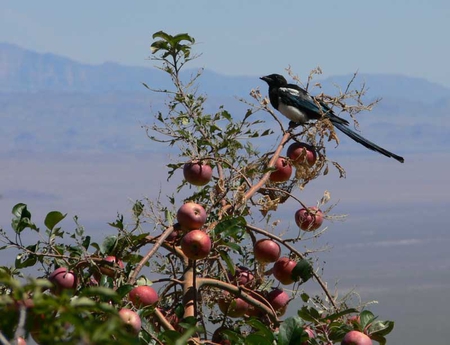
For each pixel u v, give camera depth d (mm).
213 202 10500
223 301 10461
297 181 11828
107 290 5449
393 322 9266
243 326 10406
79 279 9133
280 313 10562
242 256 10992
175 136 11008
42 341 4777
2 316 5027
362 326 9289
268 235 10555
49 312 5051
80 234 9266
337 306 10008
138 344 4836
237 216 10141
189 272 10008
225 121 12086
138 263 9656
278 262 10617
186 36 11328
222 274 10625
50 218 9148
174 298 10406
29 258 9117
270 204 10789
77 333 4508
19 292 4945
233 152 11156
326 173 11836
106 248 9547
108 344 4590
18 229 9117
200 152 11117
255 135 11273
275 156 11484
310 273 10312
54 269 9258
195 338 9094
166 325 9258
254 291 10406
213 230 9695
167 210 9891
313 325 9391
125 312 8227
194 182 10727
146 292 9094
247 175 10984
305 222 10836
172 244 10164
